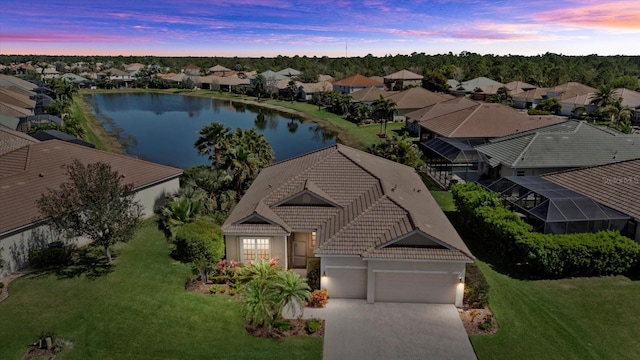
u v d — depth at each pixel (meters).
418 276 21.95
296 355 18.20
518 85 116.19
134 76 176.25
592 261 24.09
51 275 24.55
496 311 21.27
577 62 185.00
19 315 20.36
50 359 17.42
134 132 79.25
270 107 117.62
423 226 22.38
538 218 27.34
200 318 20.53
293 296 20.16
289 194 27.05
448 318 20.88
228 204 35.69
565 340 19.09
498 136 54.91
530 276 24.58
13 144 38.34
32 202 27.48
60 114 79.75
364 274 22.28
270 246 25.00
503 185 34.03
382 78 143.38
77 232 24.31
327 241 22.44
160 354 17.92
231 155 38.28
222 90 157.25
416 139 68.81
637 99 89.25
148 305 21.42
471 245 29.00
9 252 24.75
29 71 191.00
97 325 19.67
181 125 88.06
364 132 77.81
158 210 34.59
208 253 25.38
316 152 35.19
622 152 41.47
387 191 25.98
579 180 33.28
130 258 26.97
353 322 20.55
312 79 144.38
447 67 148.12
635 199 28.02
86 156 35.16
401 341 19.17
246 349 18.44
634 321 20.30
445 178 44.34
